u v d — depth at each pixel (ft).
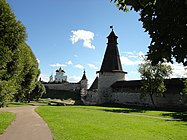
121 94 213.66
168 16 15.51
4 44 48.65
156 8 15.87
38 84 213.46
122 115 99.71
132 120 79.41
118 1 19.72
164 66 157.99
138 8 16.81
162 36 16.40
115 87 223.51
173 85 164.96
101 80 234.99
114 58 238.68
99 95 233.96
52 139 39.42
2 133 44.29
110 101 227.20
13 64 53.26
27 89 111.04
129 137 45.55
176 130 58.65
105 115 95.50
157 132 54.54
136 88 196.95
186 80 138.62
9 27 48.55
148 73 159.84
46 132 46.03
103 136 44.39
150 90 160.76
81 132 47.21
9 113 85.61
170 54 16.19
